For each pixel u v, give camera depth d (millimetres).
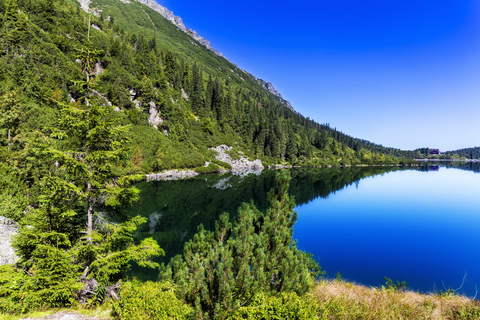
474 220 32875
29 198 18594
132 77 84062
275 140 128750
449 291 10281
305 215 35781
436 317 6777
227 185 56594
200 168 78750
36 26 69562
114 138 9195
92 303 7719
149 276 15156
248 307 5871
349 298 7512
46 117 30875
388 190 60281
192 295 6293
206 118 108625
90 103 8555
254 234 7914
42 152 7613
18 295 6797
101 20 125625
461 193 56500
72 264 7848
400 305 7238
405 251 20969
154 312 5977
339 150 163750
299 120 190625
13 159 22125
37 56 58219
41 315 6840
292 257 7090
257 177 74062
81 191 8266
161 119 85250
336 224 30734
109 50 88562
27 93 40812
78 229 8391
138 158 55812
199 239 8516
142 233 23922
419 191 59219
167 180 58875
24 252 7398
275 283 6938
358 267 17516
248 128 133375
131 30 177750
